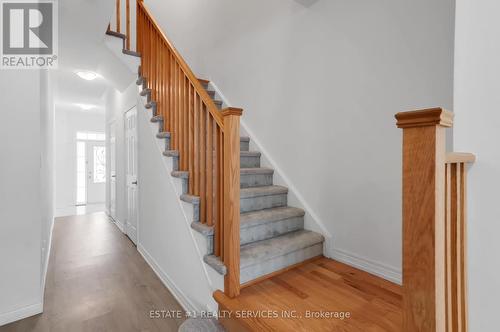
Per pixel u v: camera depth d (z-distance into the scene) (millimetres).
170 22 4645
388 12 1775
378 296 1646
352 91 2021
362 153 1977
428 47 1586
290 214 2301
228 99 3457
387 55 1789
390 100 1784
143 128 3086
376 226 1912
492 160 1169
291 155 2588
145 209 3088
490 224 1181
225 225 1630
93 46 2949
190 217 2023
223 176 1707
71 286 2443
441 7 1526
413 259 811
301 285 1780
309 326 1358
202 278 1845
